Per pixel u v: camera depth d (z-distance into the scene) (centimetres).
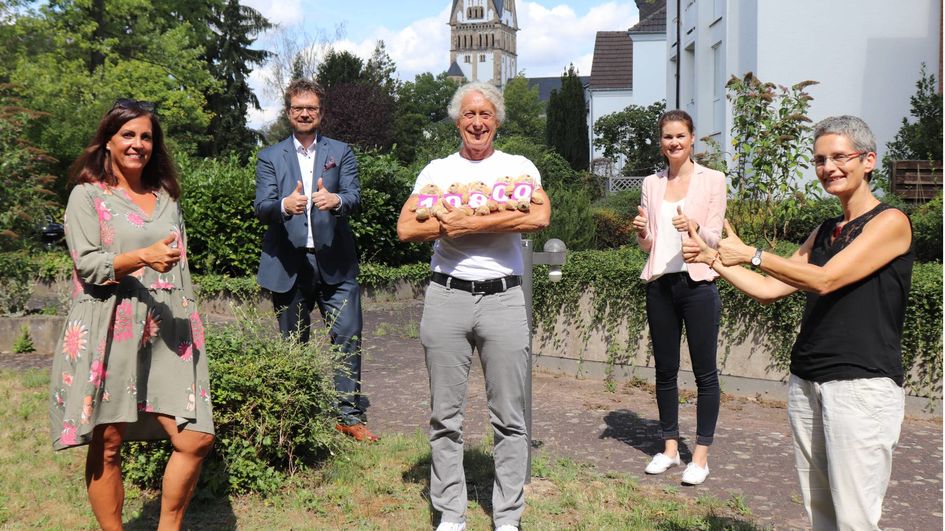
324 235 584
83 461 539
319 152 592
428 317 427
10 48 2909
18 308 1027
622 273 793
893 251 307
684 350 770
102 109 2664
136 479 489
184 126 3784
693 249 331
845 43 1753
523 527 436
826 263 320
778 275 313
